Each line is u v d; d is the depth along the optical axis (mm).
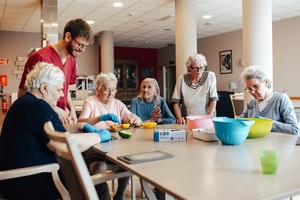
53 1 5000
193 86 2893
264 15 3934
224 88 8289
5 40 7379
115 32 7984
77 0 5121
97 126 2178
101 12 5902
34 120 1493
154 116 2693
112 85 2492
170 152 1329
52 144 1093
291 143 1487
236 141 1456
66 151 945
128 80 10516
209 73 2873
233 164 1113
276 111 2135
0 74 7309
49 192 1526
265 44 3943
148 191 1485
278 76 6891
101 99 2529
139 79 10750
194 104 2904
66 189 1508
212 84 2859
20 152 1490
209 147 1427
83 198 971
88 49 8398
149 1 5254
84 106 2480
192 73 2834
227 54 8141
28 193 1507
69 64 2523
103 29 7605
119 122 2189
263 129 1621
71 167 958
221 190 845
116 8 5641
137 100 2875
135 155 1261
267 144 1473
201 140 1613
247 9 3996
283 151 1310
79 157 898
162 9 5750
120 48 10438
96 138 1558
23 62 7520
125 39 9062
